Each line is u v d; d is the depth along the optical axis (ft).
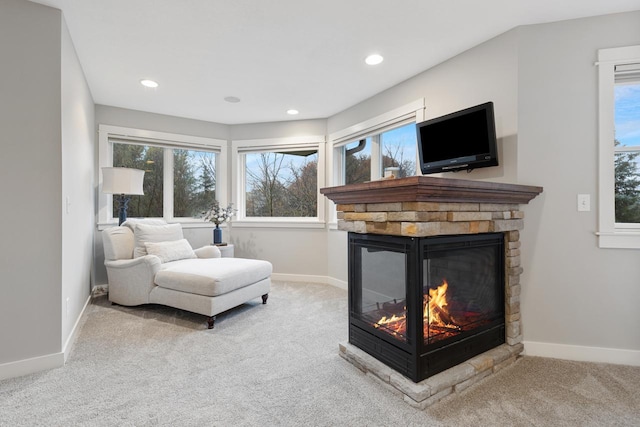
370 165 12.24
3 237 5.98
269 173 15.23
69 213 7.27
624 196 6.91
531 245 7.02
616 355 6.64
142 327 8.56
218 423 4.73
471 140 7.18
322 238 14.05
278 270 14.57
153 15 6.76
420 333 5.41
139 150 13.44
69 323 7.25
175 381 5.88
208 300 8.55
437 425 4.70
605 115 6.60
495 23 7.00
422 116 9.39
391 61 8.82
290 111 13.19
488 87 7.65
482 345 6.40
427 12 6.66
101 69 9.27
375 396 5.43
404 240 5.60
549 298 6.95
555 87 6.88
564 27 6.84
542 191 6.91
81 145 9.02
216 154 15.07
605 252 6.67
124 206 12.01
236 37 7.65
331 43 7.91
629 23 6.52
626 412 5.01
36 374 6.11
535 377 6.07
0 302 5.96
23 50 6.13
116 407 5.10
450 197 5.55
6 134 5.98
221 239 13.78
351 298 7.02
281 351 7.16
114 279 10.36
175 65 9.08
